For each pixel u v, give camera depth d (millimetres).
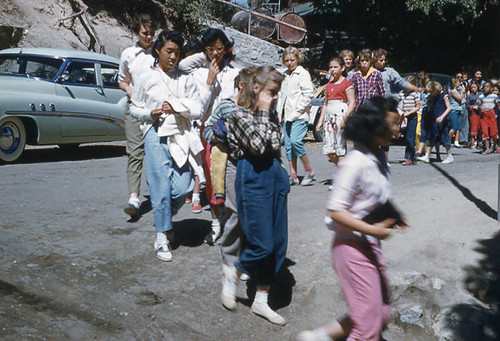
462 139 13633
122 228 5027
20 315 3291
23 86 8539
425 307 3873
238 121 3377
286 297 3869
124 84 4980
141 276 4008
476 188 6379
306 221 5293
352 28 21047
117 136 9891
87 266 4082
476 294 3922
